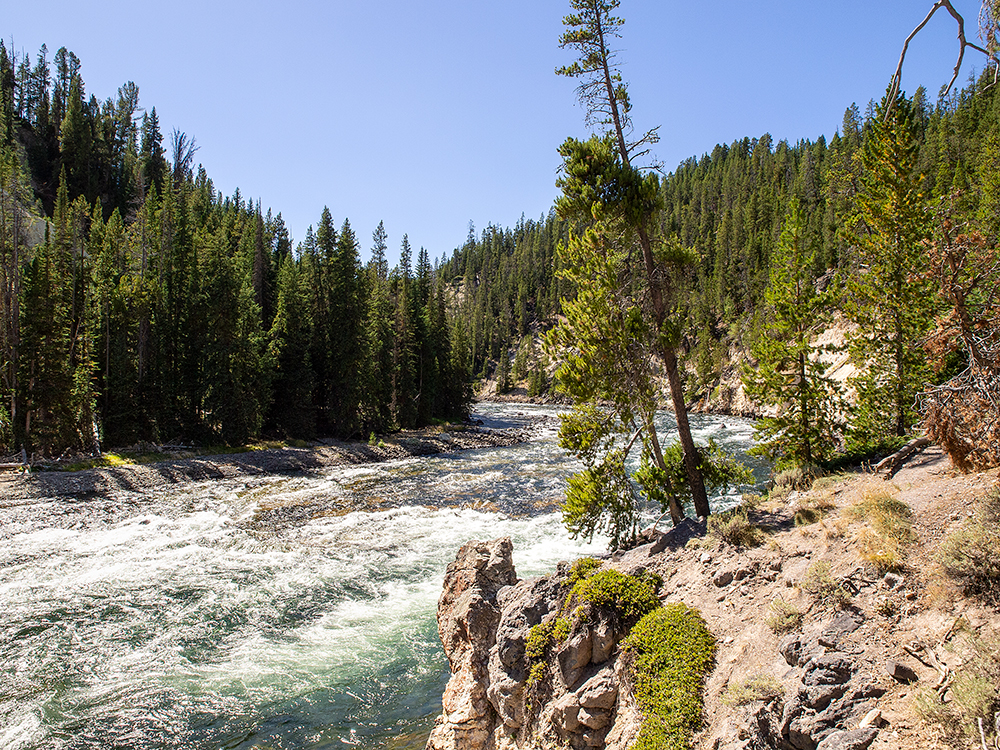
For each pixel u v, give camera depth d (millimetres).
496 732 9367
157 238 45750
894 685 5387
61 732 10844
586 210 13500
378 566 19234
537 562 18922
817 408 15406
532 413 84625
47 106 88438
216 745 10602
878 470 10602
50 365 34469
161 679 12617
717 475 13320
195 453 38500
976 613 5645
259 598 16688
